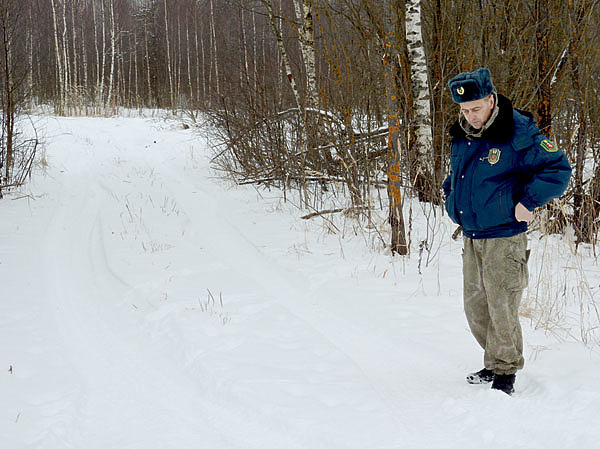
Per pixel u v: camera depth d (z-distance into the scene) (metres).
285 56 11.58
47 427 3.38
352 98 9.05
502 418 3.05
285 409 3.35
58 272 7.31
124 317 5.57
